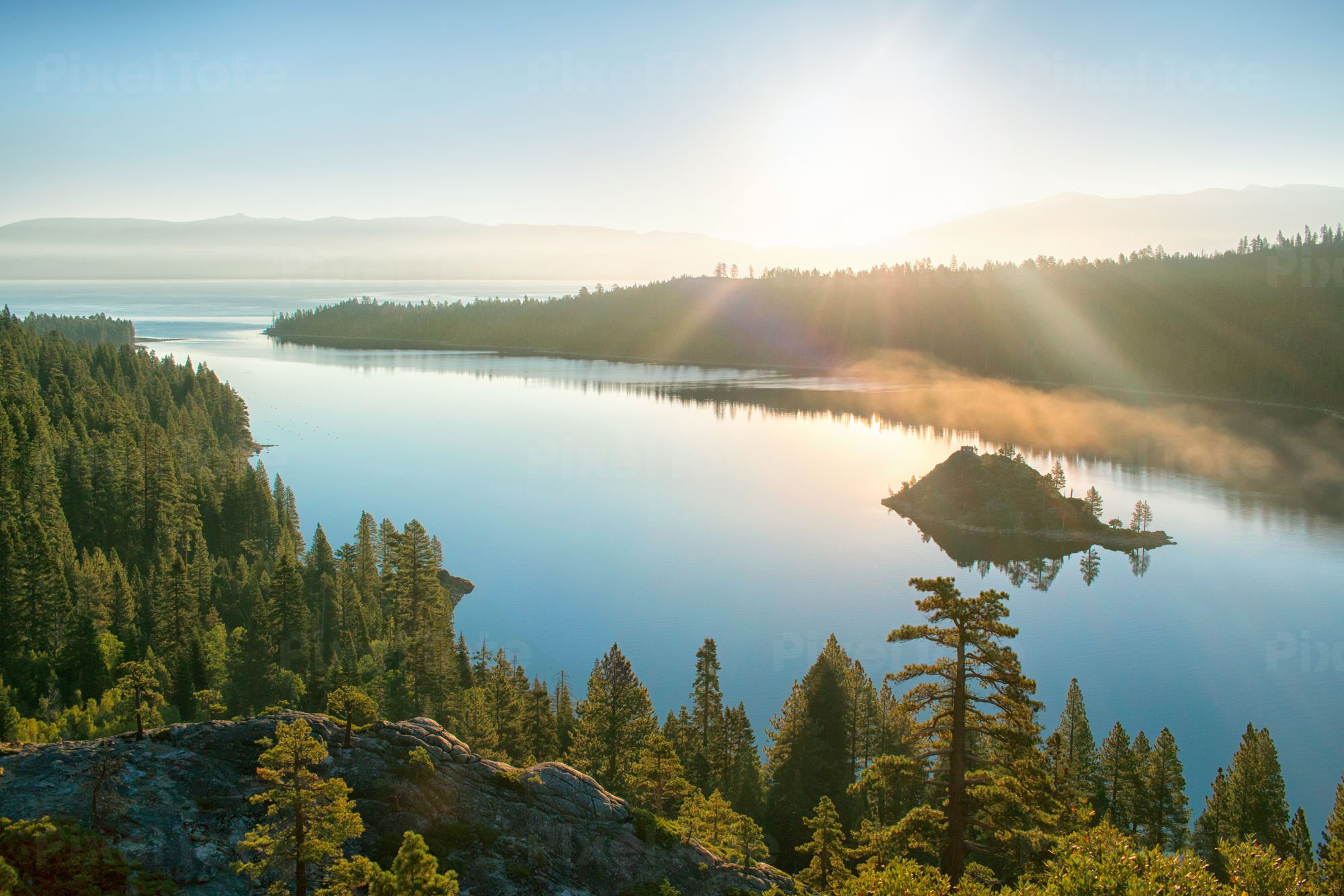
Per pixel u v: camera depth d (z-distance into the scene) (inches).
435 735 2031.3
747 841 2117.4
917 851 2341.3
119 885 1380.4
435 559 4616.1
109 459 5403.5
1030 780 1424.7
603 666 3447.3
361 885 1408.7
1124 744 3090.6
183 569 3663.9
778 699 4699.8
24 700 3063.5
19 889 1288.1
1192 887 1344.7
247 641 3395.7
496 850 1729.8
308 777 1482.5
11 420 5846.5
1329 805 3700.8
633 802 2615.7
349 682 3250.5
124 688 1798.7
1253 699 4884.4
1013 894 1428.4
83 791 1553.9
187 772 1665.8
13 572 3501.5
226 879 1472.7
